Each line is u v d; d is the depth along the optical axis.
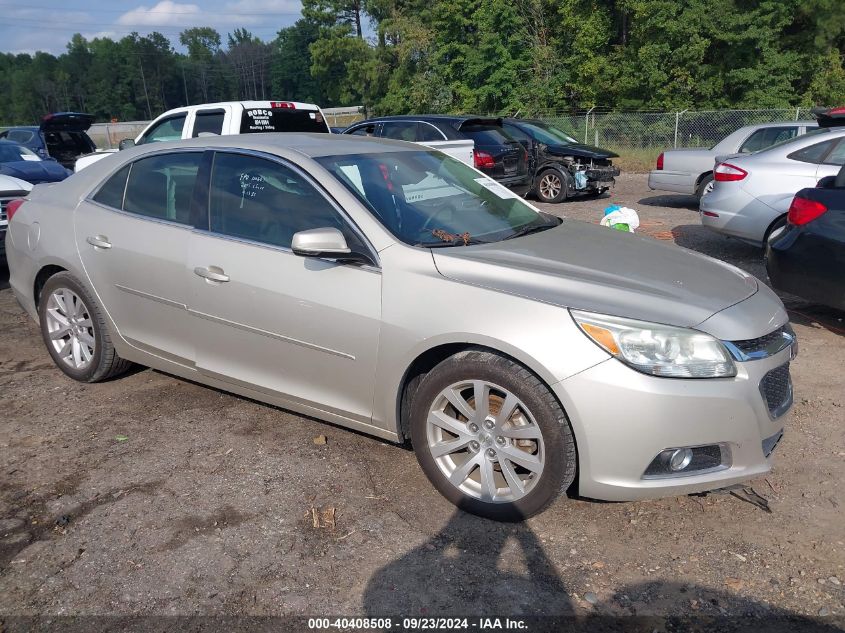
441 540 2.98
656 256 3.53
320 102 93.25
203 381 4.08
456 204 3.88
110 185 4.41
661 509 3.19
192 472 3.55
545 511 3.16
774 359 2.99
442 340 3.05
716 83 26.00
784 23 25.59
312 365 3.50
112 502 3.29
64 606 2.61
